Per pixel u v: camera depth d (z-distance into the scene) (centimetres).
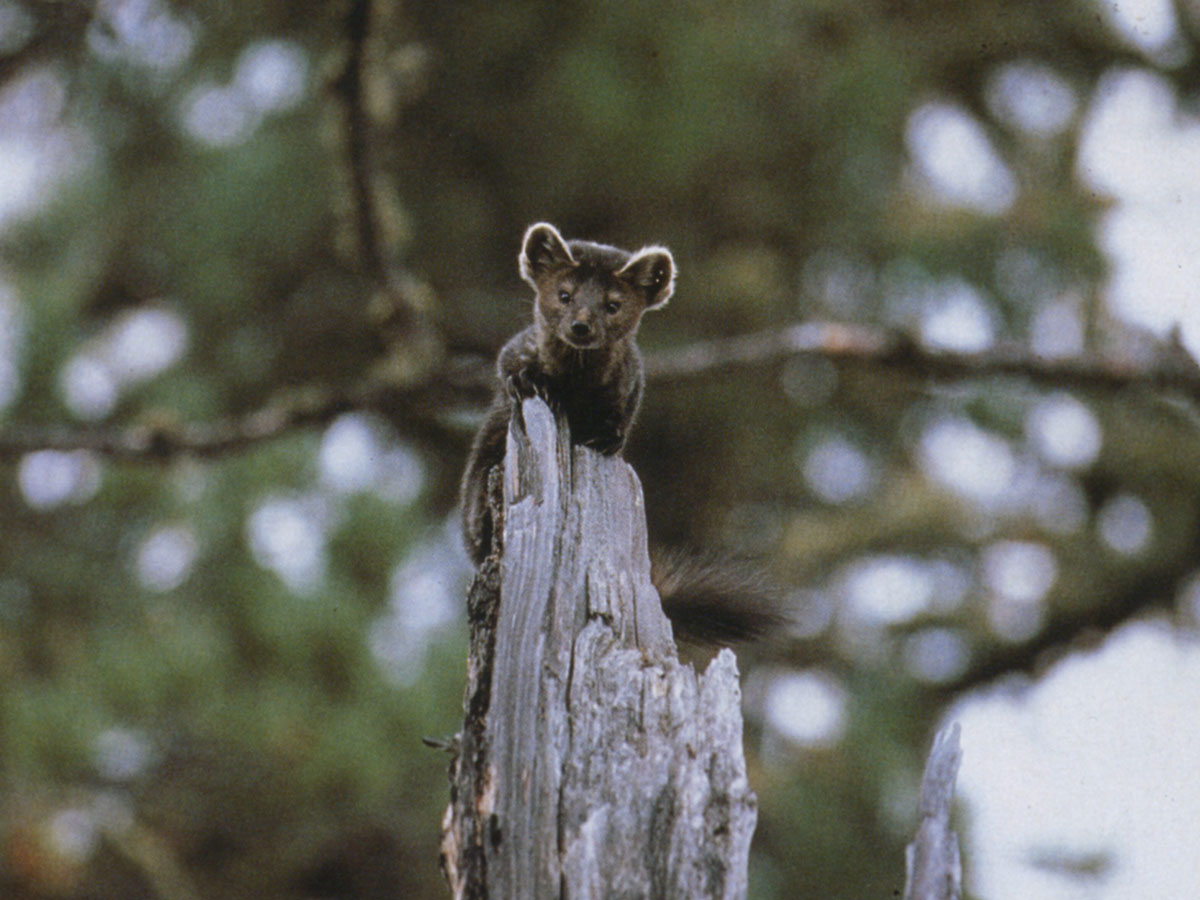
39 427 1510
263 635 1409
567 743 441
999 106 1983
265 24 1728
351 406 1077
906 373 1034
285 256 1750
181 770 1411
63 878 1298
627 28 1705
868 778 1639
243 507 1458
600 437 746
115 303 1861
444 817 456
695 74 1694
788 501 1850
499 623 480
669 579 653
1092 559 1922
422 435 1745
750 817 418
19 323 1520
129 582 1477
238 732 1366
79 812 1340
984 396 1803
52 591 1464
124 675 1369
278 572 1448
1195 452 1853
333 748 1371
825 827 1594
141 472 1462
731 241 1806
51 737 1341
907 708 1750
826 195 1798
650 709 446
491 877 421
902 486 1905
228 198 1714
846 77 1758
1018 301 1823
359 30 938
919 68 1852
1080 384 1029
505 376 756
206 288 1767
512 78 1720
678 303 1719
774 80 1767
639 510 536
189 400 1636
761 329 1730
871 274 1842
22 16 1025
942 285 1819
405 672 1452
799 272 1830
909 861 402
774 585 663
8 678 1419
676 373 1041
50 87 1691
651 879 411
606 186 1745
